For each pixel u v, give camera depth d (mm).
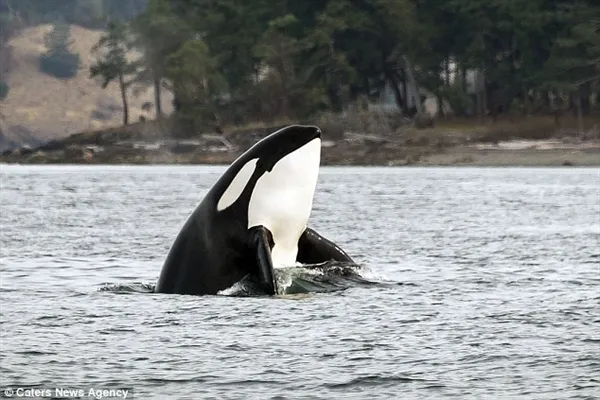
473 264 99688
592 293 79625
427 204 195500
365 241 124125
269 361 56156
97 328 64625
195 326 65062
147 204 197375
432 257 106188
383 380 52500
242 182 75875
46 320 67375
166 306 71625
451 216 166250
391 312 70062
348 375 53406
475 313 69938
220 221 76125
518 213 173000
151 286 81938
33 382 51844
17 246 117312
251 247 74812
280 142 75875
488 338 61812
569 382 52219
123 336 62312
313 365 55406
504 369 54656
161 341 60938
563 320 67562
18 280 88375
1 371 53906
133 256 107375
